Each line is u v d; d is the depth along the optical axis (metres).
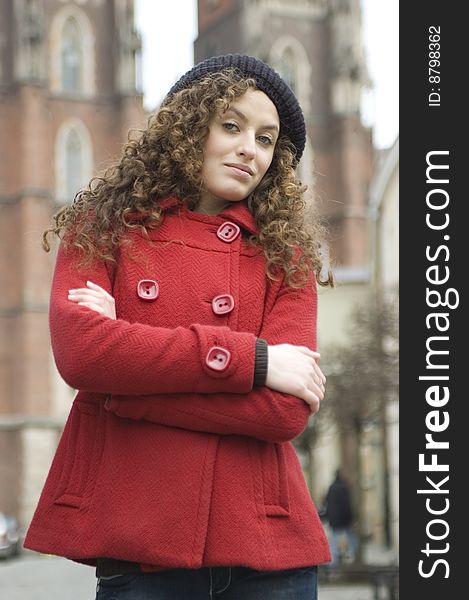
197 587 3.05
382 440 36.34
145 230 3.19
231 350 3.00
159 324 3.13
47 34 69.38
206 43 75.69
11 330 66.06
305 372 3.06
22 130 66.62
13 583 27.31
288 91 3.37
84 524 3.02
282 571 3.08
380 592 19.62
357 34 73.38
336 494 26.78
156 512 2.96
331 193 72.56
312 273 3.34
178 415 3.00
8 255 66.38
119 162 3.36
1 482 64.62
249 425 3.02
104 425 3.10
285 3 74.00
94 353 2.98
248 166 3.28
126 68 69.44
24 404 64.75
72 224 3.29
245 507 3.02
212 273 3.19
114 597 3.05
